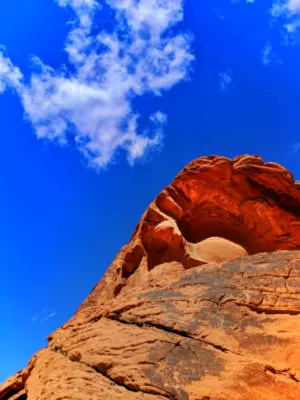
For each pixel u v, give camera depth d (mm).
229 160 18984
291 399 7305
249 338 8703
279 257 11531
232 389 7574
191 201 17641
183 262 14133
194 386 7758
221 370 8008
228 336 8859
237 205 17906
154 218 16531
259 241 17125
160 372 8242
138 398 7691
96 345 9766
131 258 15758
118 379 8383
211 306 9883
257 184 18641
